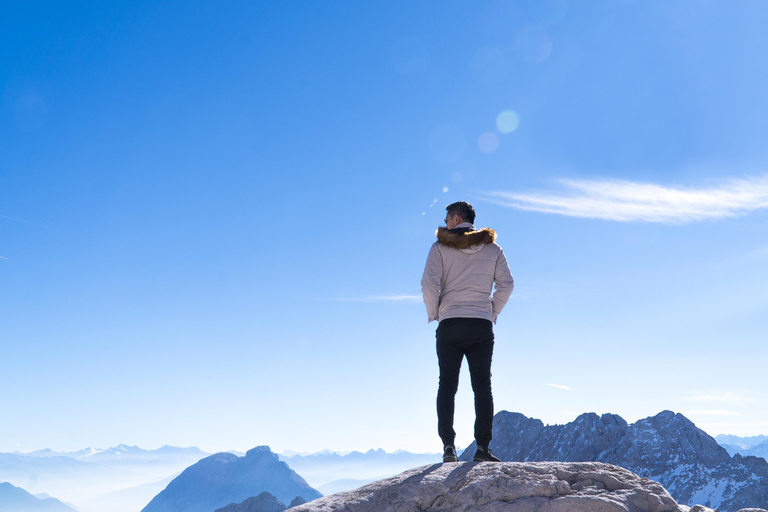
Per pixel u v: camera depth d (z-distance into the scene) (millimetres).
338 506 5527
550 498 5227
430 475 5859
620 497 5180
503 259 7422
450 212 7691
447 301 7133
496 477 5566
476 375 7000
